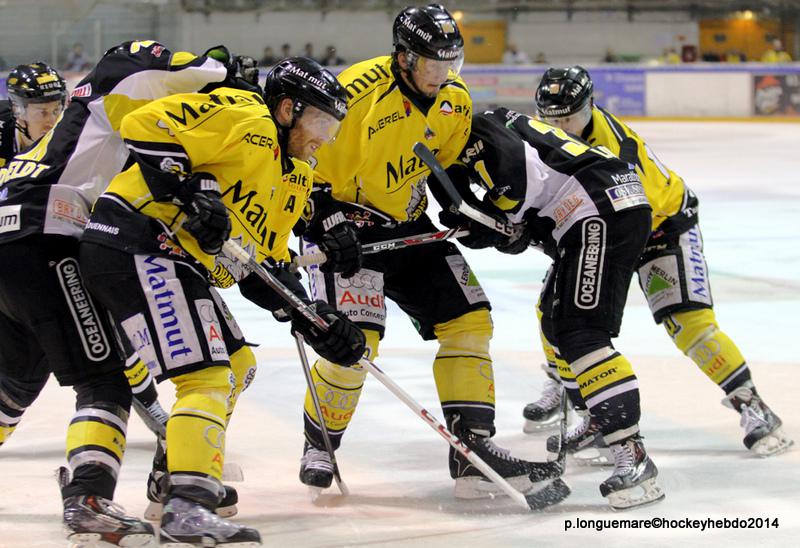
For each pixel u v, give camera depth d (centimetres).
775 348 1345
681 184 1010
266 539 756
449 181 861
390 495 868
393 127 884
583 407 973
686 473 900
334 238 830
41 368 814
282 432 1044
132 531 684
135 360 832
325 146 871
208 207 687
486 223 889
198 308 710
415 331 1473
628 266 866
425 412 803
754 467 914
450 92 902
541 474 864
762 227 2402
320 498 860
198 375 705
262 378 1233
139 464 950
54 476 859
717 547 724
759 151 4106
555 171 875
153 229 714
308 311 764
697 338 980
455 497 859
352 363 783
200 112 706
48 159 764
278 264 799
